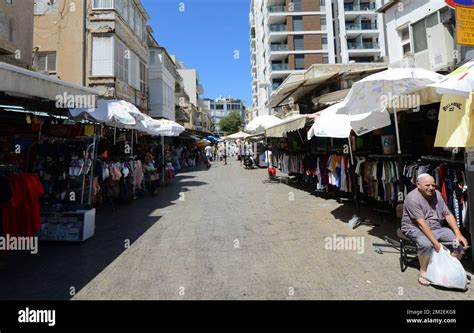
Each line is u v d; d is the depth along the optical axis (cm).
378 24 5062
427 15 1251
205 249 549
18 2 1134
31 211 532
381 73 518
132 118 817
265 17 5088
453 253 398
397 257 493
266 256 508
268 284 405
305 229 664
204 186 1405
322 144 1087
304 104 1691
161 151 1534
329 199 1003
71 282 420
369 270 444
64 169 680
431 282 390
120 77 1692
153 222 755
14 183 512
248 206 927
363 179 758
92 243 596
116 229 697
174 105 2984
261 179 1648
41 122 747
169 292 388
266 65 5166
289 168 1345
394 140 703
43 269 467
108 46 1597
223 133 7481
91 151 693
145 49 2169
